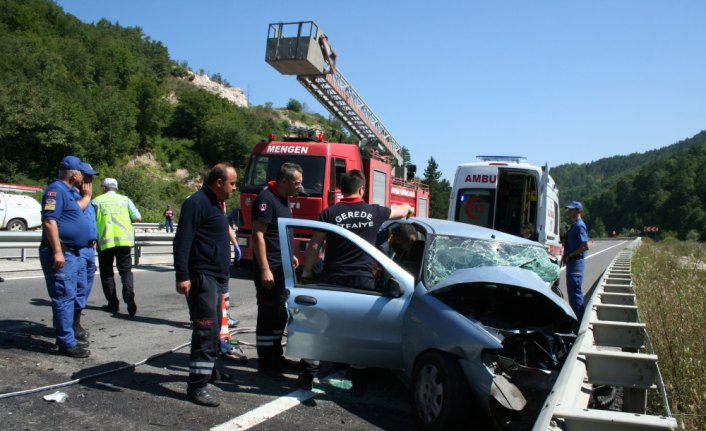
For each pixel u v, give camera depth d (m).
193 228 4.21
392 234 5.35
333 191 11.33
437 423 3.76
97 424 3.67
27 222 20.16
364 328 4.39
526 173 12.13
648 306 7.78
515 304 4.69
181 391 4.45
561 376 3.05
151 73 113.19
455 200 12.62
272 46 12.66
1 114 47.72
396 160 19.33
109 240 7.13
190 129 88.44
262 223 4.91
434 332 4.00
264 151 11.69
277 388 4.74
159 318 7.22
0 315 6.64
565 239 8.52
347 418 4.12
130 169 55.28
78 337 5.72
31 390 4.17
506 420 3.73
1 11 85.00
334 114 15.65
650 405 4.52
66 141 51.94
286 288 4.65
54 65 69.12
